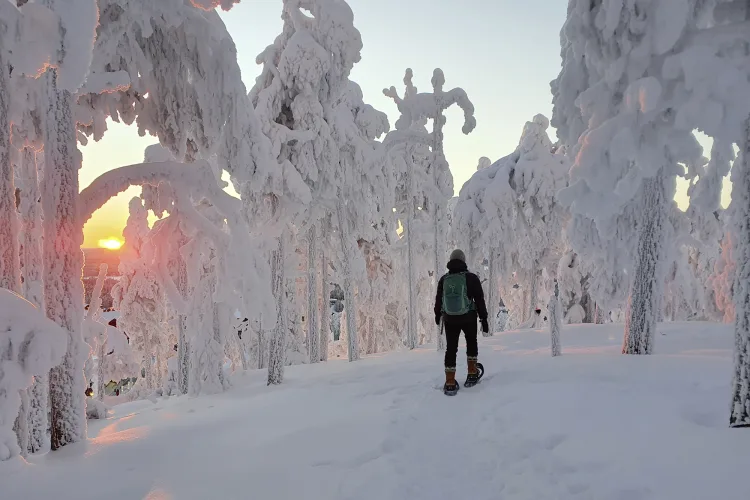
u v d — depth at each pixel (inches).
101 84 181.6
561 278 727.1
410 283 544.1
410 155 526.6
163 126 266.2
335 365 427.8
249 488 118.0
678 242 609.3
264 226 378.9
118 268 729.0
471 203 681.0
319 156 428.5
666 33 177.3
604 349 326.0
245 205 401.4
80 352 173.0
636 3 193.6
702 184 391.2
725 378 185.0
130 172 195.9
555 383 199.8
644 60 188.5
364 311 816.3
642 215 294.4
